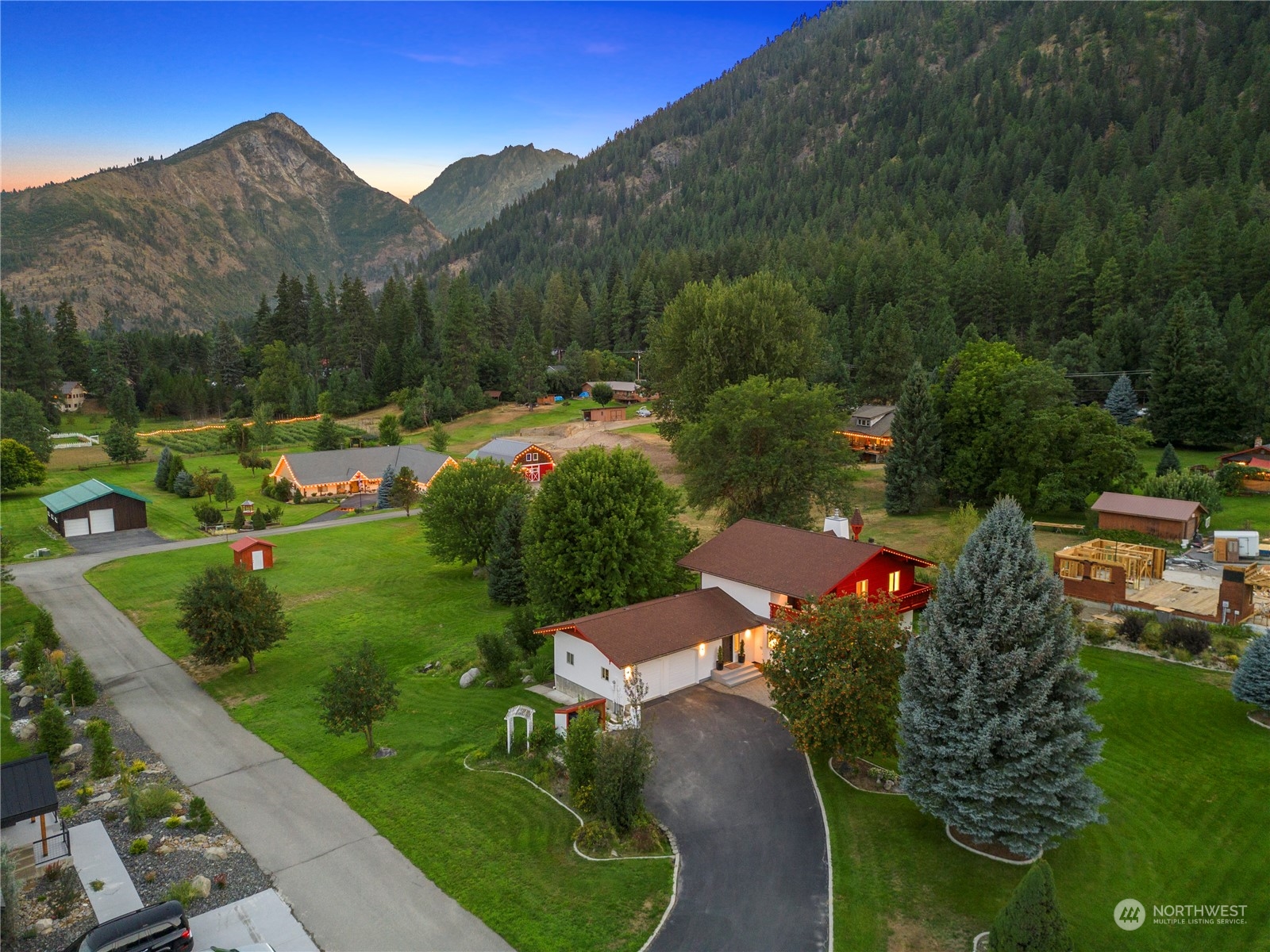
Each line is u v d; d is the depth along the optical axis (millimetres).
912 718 25344
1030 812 23922
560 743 33406
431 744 35062
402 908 23375
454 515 66125
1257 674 32844
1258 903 22547
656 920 22438
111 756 33844
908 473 76875
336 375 171875
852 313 161625
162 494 105688
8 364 155750
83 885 24938
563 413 155750
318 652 49656
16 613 57469
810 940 21469
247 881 25031
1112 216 175250
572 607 47281
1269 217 146750
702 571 45188
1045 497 69125
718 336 83188
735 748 32625
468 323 167875
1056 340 138750
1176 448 99188
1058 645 24594
